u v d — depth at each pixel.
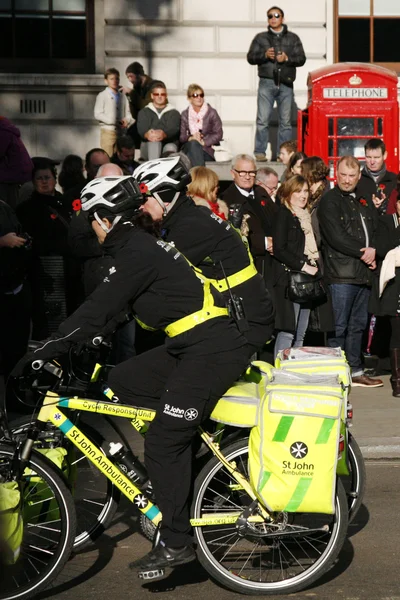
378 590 6.85
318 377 6.80
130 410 6.88
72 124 19.70
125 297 6.55
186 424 6.61
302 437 6.52
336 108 16.50
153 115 16.73
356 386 12.89
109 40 19.88
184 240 7.85
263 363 7.37
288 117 18.11
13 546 6.68
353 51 20.36
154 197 7.77
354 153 16.59
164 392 6.68
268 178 13.59
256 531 6.80
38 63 19.98
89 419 7.27
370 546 7.70
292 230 11.80
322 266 12.05
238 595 6.80
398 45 20.42
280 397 6.55
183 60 19.98
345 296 12.39
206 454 7.09
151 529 7.29
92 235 11.07
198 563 7.41
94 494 7.60
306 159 12.34
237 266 8.03
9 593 6.68
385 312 12.18
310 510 6.59
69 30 20.00
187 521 6.72
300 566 7.09
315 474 6.54
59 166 19.66
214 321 6.67
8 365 11.57
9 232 11.23
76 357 7.02
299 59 17.94
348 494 7.56
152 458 6.66
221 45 20.02
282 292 11.86
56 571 6.71
